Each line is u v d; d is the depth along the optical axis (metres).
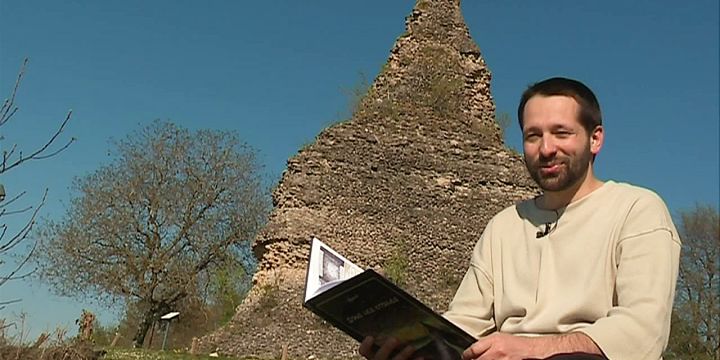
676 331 36.91
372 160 27.91
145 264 37.34
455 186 28.41
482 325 3.79
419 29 31.84
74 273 36.47
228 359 20.64
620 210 3.50
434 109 30.08
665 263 3.29
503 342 3.12
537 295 3.52
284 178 27.39
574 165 3.54
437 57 31.06
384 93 30.09
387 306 3.21
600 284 3.39
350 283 3.13
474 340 3.19
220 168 39.03
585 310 3.38
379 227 27.16
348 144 27.97
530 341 3.13
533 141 3.62
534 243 3.67
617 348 3.09
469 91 31.22
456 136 29.36
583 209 3.58
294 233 26.31
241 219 39.09
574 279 3.46
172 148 38.72
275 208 27.25
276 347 23.86
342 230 26.78
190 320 38.72
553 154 3.54
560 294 3.47
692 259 39.50
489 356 3.10
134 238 37.69
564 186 3.57
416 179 28.12
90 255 36.91
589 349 3.08
